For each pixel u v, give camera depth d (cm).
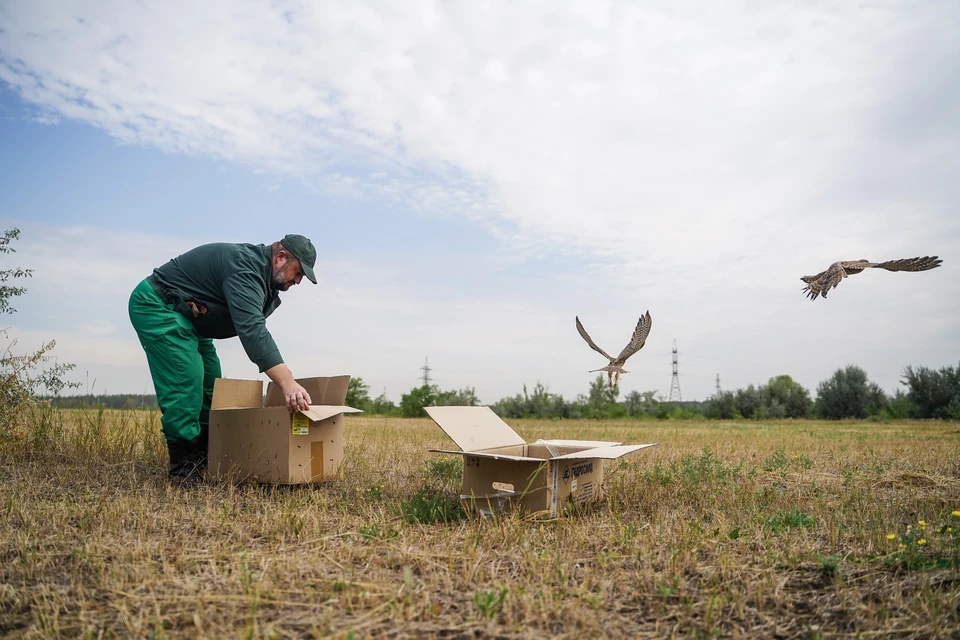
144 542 418
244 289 616
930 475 841
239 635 281
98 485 604
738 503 592
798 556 411
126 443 786
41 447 745
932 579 366
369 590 340
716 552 418
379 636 287
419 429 1659
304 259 652
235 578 353
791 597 347
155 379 620
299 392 589
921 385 4216
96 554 388
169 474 649
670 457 997
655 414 4662
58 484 602
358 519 499
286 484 604
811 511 570
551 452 634
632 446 559
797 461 994
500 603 320
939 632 302
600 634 296
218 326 648
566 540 450
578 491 566
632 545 432
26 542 405
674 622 315
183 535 438
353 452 911
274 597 328
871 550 427
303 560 389
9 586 335
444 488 646
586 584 352
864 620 317
